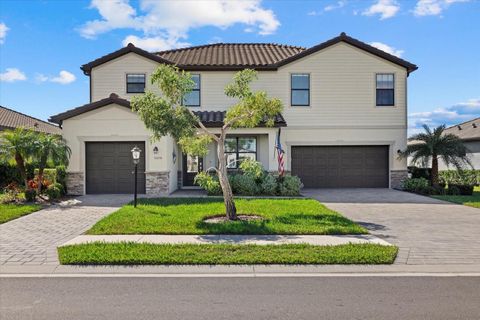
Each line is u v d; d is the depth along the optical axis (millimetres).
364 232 9125
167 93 10672
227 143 19844
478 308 5012
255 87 19938
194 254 7227
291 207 12633
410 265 6871
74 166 16656
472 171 24203
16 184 16156
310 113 19969
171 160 17703
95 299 5309
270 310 4934
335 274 6422
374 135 20047
